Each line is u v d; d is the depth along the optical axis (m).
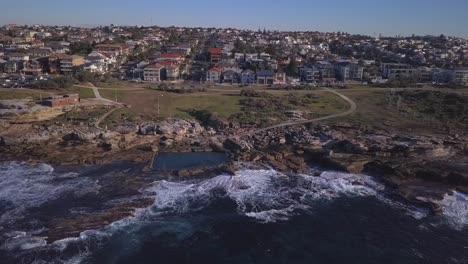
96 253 58.38
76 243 60.47
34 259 56.34
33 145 102.69
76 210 70.50
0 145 103.19
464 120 127.38
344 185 84.50
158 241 62.06
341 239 63.94
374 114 132.75
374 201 77.62
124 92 148.12
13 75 170.75
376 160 93.88
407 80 177.88
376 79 191.50
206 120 125.81
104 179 84.88
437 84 178.75
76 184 81.88
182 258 58.19
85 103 129.88
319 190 82.06
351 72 193.62
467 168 89.19
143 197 76.38
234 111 132.75
